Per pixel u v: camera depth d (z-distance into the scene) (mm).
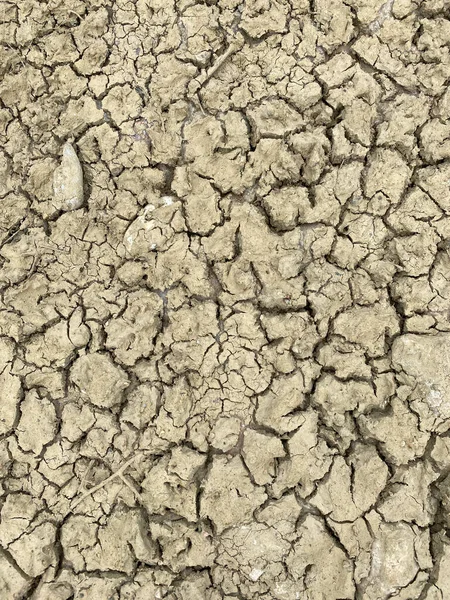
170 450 741
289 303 756
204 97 778
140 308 763
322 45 775
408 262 751
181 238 767
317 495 724
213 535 725
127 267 769
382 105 770
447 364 728
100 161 782
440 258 753
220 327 757
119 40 792
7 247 783
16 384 760
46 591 722
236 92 775
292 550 715
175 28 786
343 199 760
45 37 799
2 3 806
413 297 747
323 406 738
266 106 770
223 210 767
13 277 777
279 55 777
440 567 711
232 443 738
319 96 768
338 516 719
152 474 735
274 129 766
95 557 728
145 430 745
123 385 750
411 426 730
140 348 758
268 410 739
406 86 770
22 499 741
